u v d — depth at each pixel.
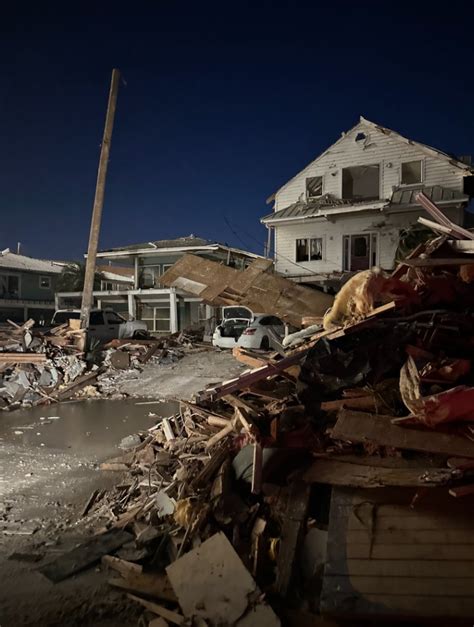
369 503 4.05
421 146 22.42
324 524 4.23
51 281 38.16
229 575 3.83
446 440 3.97
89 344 16.52
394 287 5.05
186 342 20.02
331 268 24.36
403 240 20.62
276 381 6.45
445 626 3.33
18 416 11.00
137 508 5.43
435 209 5.68
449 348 4.68
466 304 4.97
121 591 4.00
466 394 3.96
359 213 23.20
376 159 23.52
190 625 3.49
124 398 12.81
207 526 4.53
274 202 26.67
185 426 7.21
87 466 7.23
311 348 4.86
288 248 25.45
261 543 4.18
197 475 5.29
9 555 4.66
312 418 4.77
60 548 4.78
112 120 16.22
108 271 35.78
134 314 28.36
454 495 3.67
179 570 3.95
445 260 4.69
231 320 18.45
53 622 3.64
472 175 22.11
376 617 3.39
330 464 4.47
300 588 3.86
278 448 4.84
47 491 6.28
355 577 3.61
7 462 7.45
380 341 4.73
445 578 3.51
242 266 28.94
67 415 10.95
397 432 4.15
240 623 3.47
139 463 6.90
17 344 15.23
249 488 4.94
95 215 16.67
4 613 3.75
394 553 3.70
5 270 34.84
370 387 4.69
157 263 29.59
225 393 5.04
